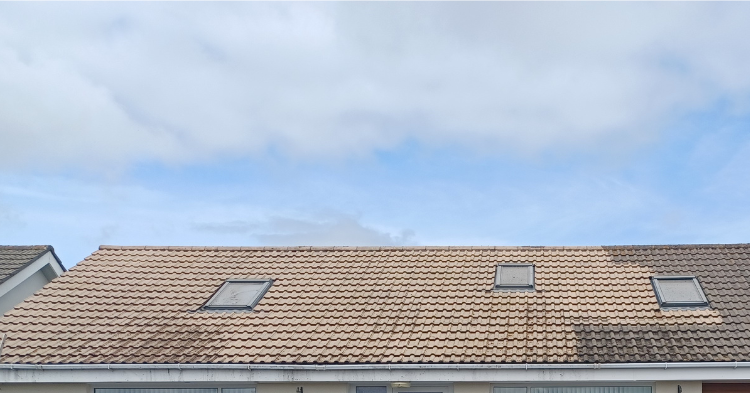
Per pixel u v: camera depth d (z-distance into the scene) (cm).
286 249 1725
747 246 1591
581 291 1456
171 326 1399
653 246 1627
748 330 1272
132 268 1648
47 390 1317
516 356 1239
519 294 1456
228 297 1502
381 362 1243
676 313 1346
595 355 1227
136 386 1324
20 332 1386
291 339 1330
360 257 1672
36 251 1778
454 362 1233
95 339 1360
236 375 1266
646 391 1245
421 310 1410
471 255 1655
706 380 1209
